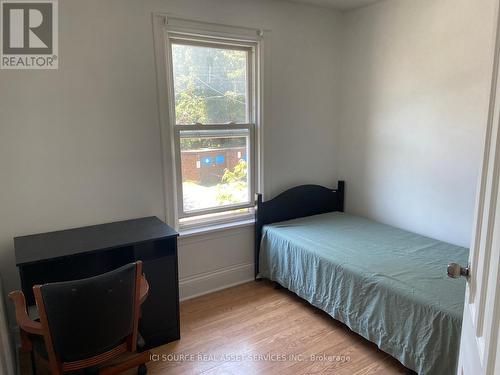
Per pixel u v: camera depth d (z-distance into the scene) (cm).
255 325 253
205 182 296
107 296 155
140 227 239
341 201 362
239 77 300
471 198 257
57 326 149
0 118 211
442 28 261
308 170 346
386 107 310
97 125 239
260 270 318
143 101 252
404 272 219
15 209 221
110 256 223
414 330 190
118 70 241
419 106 284
